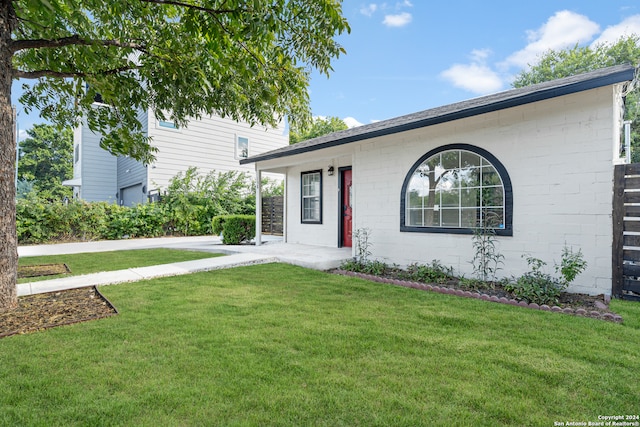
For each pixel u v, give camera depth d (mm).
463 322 3258
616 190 4000
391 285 4902
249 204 14555
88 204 11453
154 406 1883
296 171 9766
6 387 2062
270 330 3025
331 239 8781
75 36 3641
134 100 5055
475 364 2383
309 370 2291
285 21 3705
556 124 4434
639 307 3637
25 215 10180
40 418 1776
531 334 2934
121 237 11953
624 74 3566
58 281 4859
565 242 4359
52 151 30156
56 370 2279
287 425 1734
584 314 3492
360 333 2961
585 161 4215
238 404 1903
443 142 5547
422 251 5812
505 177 4855
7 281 3541
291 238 10000
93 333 2930
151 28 4402
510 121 4820
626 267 3939
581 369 2299
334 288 4676
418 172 5941
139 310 3590
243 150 15984
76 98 5180
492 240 4957
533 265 4535
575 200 4289
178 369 2299
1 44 3324
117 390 2045
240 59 4344
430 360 2447
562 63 20500
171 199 13117
